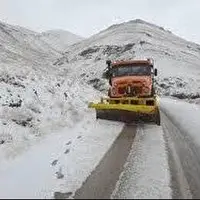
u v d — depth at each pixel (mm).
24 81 22719
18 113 15297
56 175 8750
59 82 30766
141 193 7648
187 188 8094
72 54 109250
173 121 19672
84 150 11047
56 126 15531
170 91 63781
